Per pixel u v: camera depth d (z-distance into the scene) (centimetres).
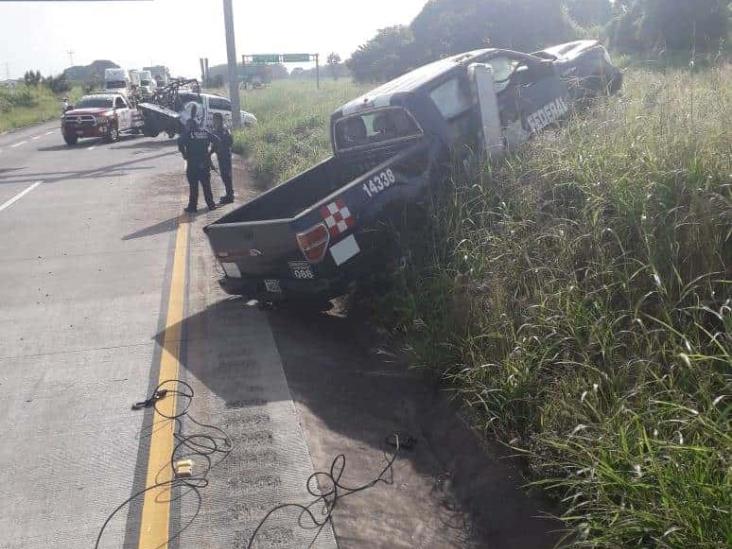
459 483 404
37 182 1636
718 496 285
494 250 541
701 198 459
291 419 477
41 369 583
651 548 295
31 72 6153
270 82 7294
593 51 905
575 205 559
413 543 357
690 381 367
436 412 478
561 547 332
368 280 634
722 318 376
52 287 806
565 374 421
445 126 680
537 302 475
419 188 647
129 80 4516
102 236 1043
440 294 562
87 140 2808
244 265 635
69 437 473
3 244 1031
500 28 3116
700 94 675
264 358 576
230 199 1245
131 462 439
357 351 585
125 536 371
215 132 1207
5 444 469
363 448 444
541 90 774
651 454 308
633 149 562
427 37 3500
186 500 398
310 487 404
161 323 673
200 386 534
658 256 451
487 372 461
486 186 619
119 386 543
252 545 358
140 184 1530
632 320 415
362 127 737
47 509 398
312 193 763
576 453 350
